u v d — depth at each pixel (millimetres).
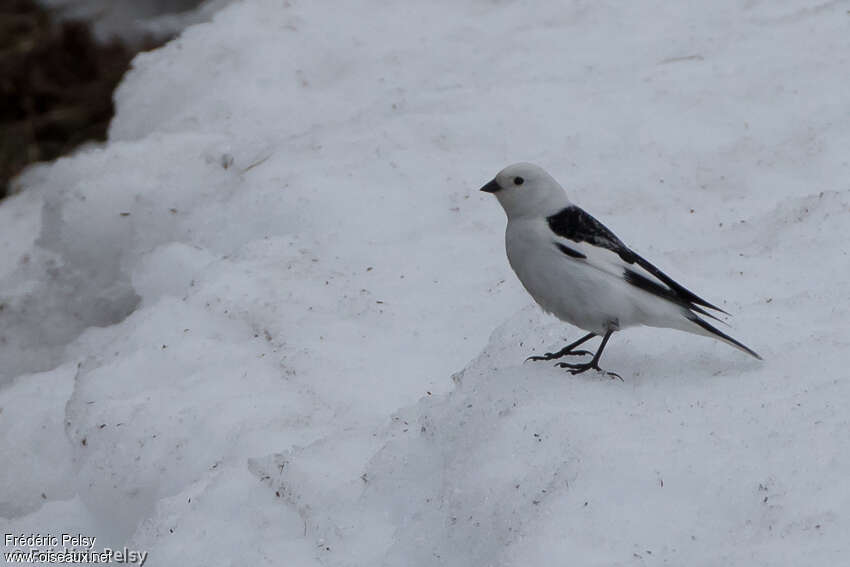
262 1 17734
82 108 19766
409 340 10227
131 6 23078
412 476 7602
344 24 16969
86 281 14125
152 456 9266
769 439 6641
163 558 7910
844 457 6363
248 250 11742
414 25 16812
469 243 11656
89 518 9508
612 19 15930
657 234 11266
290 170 13078
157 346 10422
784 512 6023
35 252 14789
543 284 7660
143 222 13750
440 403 8219
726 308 8758
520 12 16641
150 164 14500
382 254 11555
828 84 13344
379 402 9344
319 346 10117
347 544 7359
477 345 10109
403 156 13125
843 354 7625
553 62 15039
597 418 7070
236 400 9492
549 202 7695
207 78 16312
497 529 6551
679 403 7203
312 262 11445
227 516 8102
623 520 6141
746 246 10258
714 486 6305
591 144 13016
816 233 10094
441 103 14125
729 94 13484
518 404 7434
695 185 12164
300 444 8812
